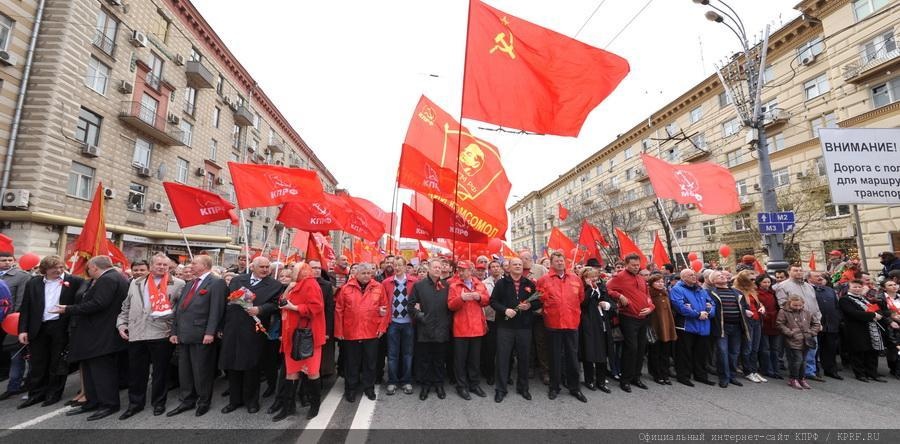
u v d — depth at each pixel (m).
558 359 4.97
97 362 4.29
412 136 7.36
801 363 5.40
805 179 19.30
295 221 7.69
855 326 5.92
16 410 4.47
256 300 4.54
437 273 5.24
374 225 9.76
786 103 21.44
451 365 5.79
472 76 5.00
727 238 24.59
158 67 19.39
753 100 9.88
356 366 4.85
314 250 8.45
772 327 6.03
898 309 6.06
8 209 12.59
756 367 5.85
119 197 16.62
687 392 5.19
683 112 29.44
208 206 6.56
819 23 19.61
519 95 5.05
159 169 19.23
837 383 5.68
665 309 5.62
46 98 13.36
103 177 15.78
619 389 5.36
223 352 4.33
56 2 14.04
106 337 4.29
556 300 5.01
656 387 5.45
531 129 5.02
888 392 5.21
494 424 4.02
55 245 13.64
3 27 12.88
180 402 4.57
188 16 21.45
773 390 5.30
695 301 5.65
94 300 4.24
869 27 16.94
